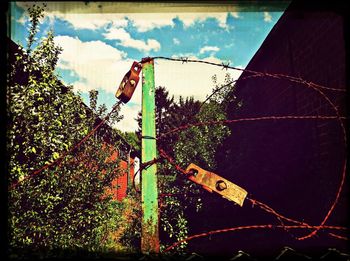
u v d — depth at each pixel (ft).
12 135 10.41
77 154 14.30
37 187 11.38
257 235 14.01
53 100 12.71
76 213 13.52
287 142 13.24
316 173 9.93
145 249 6.10
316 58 10.02
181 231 13.48
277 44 14.85
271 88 16.31
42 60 12.36
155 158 6.43
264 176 15.90
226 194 6.42
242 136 19.58
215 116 18.85
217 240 14.73
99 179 15.99
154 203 6.28
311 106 10.51
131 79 6.76
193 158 17.42
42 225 11.49
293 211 11.85
